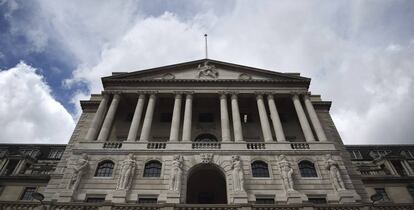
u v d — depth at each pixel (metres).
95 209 24.94
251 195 28.22
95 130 34.88
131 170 29.62
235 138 34.16
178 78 41.38
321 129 35.41
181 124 39.59
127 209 24.86
